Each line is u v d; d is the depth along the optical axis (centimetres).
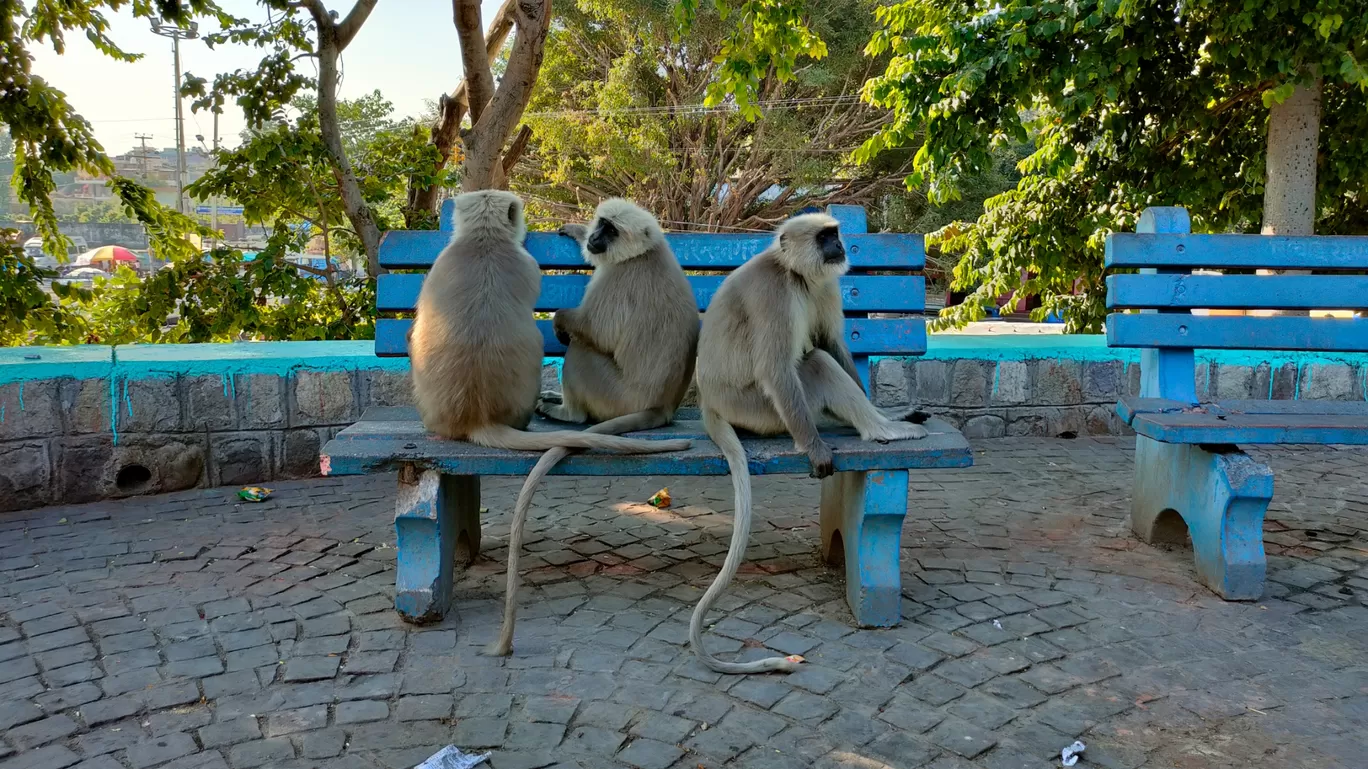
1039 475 561
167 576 396
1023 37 618
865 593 345
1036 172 836
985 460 593
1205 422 380
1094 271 839
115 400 504
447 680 305
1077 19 618
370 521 471
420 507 340
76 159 802
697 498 529
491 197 376
